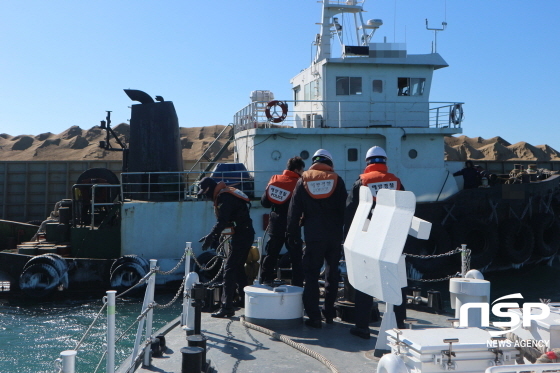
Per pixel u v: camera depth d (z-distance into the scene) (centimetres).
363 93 1616
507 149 4325
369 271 386
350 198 509
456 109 1577
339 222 565
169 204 1398
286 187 657
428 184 1560
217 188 595
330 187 548
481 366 307
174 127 1611
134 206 1391
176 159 1606
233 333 562
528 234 1595
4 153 4425
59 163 2811
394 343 329
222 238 657
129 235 1387
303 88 1792
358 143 1532
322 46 1823
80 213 1512
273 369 449
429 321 619
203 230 1407
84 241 1414
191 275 559
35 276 1328
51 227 1534
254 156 1487
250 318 589
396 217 369
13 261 1395
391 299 359
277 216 664
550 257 1706
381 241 372
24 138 4738
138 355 441
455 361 303
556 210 1750
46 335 1027
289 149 1498
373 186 496
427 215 1515
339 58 1582
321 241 555
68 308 1267
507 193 1572
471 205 1547
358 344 517
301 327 584
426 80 1642
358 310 545
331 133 1496
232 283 630
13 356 890
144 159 1581
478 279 561
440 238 1488
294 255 671
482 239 1553
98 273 1368
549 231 1684
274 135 1489
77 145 4422
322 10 1823
